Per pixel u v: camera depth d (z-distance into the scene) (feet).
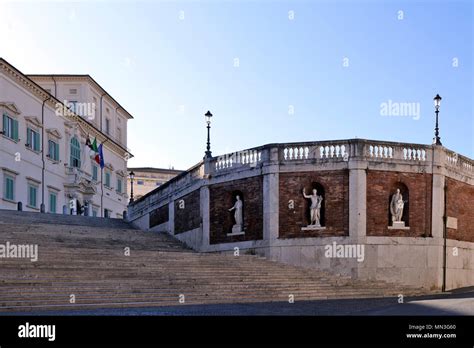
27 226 102.27
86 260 76.48
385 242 97.19
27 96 174.60
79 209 207.31
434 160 102.06
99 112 240.32
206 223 111.04
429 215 100.99
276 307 63.87
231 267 86.02
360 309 61.52
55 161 193.16
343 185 98.27
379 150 99.81
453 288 102.73
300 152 101.14
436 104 105.09
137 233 122.83
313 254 97.60
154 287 70.69
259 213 102.73
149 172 337.93
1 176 156.56
